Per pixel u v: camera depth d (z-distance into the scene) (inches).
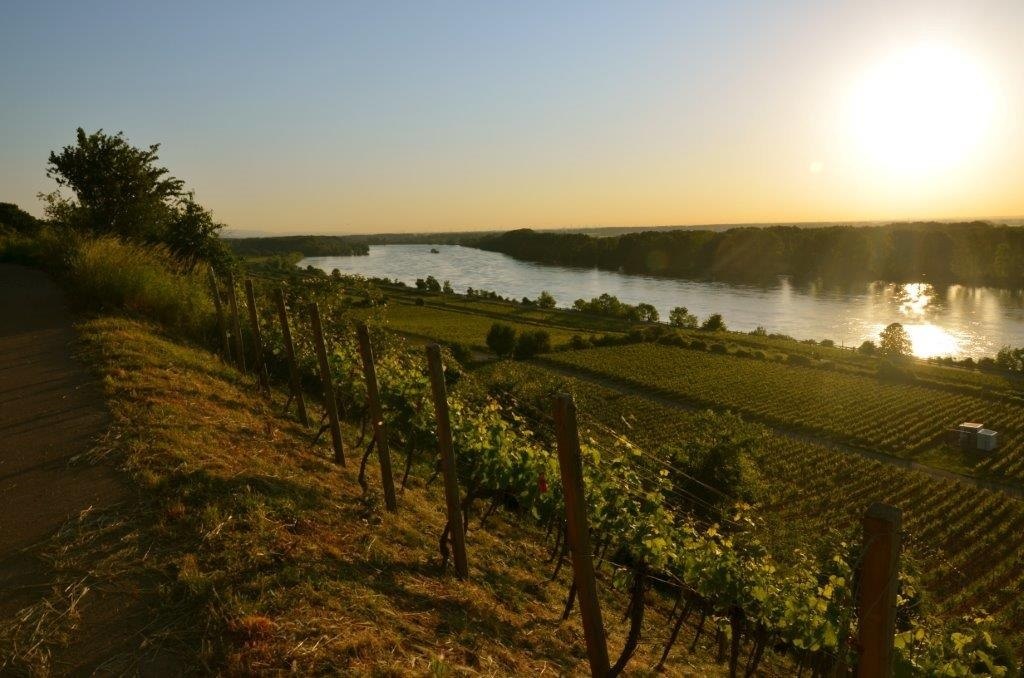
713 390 2492.6
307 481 258.8
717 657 305.9
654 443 1712.6
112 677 130.3
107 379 325.4
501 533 336.2
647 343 3538.4
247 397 383.9
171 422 278.5
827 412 2194.9
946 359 3272.6
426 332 3683.6
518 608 225.1
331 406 312.3
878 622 111.8
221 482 223.3
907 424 2071.9
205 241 941.8
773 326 4753.9
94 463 231.9
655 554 228.1
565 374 2775.6
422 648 159.5
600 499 257.9
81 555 172.9
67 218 866.8
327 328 664.4
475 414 337.7
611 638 247.3
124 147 896.9
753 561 253.0
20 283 714.2
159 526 186.4
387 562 210.1
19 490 212.4
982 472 1674.5
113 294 542.6
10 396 314.0
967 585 1016.9
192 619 148.6
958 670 240.8
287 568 173.6
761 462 1619.1
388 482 268.4
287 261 4057.6
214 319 568.1
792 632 227.5
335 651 143.5
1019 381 2716.5
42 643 139.3
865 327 4650.6
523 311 4928.6
